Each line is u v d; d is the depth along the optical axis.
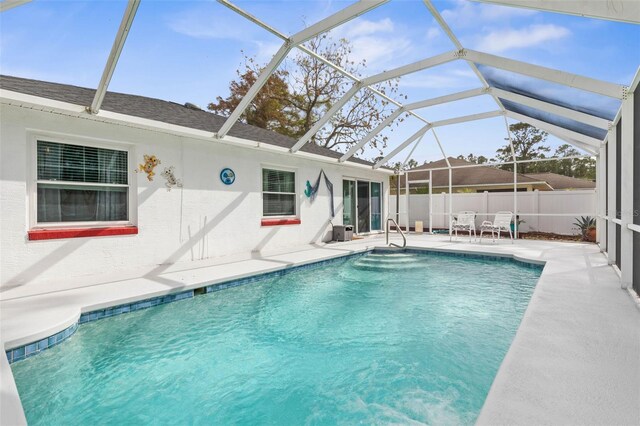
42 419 2.69
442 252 9.45
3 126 4.86
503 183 16.69
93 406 2.88
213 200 7.79
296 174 10.33
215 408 2.89
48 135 5.37
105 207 6.10
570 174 30.44
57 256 5.40
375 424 2.64
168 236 6.91
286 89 20.98
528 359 2.73
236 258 7.77
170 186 6.95
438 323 4.70
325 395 3.06
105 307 4.30
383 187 15.19
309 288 6.52
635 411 2.04
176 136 7.06
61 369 3.43
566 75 5.12
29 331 3.26
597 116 6.43
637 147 4.55
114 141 6.08
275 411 2.85
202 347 4.00
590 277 5.72
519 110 9.16
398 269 8.06
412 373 3.38
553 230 13.42
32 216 5.23
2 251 4.88
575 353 2.84
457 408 2.78
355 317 5.00
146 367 3.53
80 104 5.55
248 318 4.93
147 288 4.95
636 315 3.78
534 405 2.10
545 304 4.20
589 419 1.96
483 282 6.87
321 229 11.16
